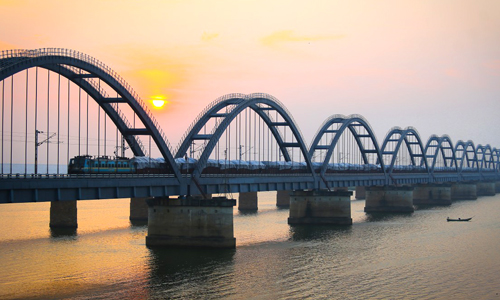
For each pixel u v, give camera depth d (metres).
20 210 137.88
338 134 125.44
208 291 55.75
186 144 88.94
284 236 92.12
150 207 78.88
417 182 172.38
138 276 61.28
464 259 72.56
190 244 76.75
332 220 108.81
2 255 72.69
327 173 118.12
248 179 90.00
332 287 57.69
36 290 55.50
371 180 138.38
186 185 77.38
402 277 62.28
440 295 55.22
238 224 109.62
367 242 86.06
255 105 105.19
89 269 64.50
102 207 152.62
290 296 54.31
